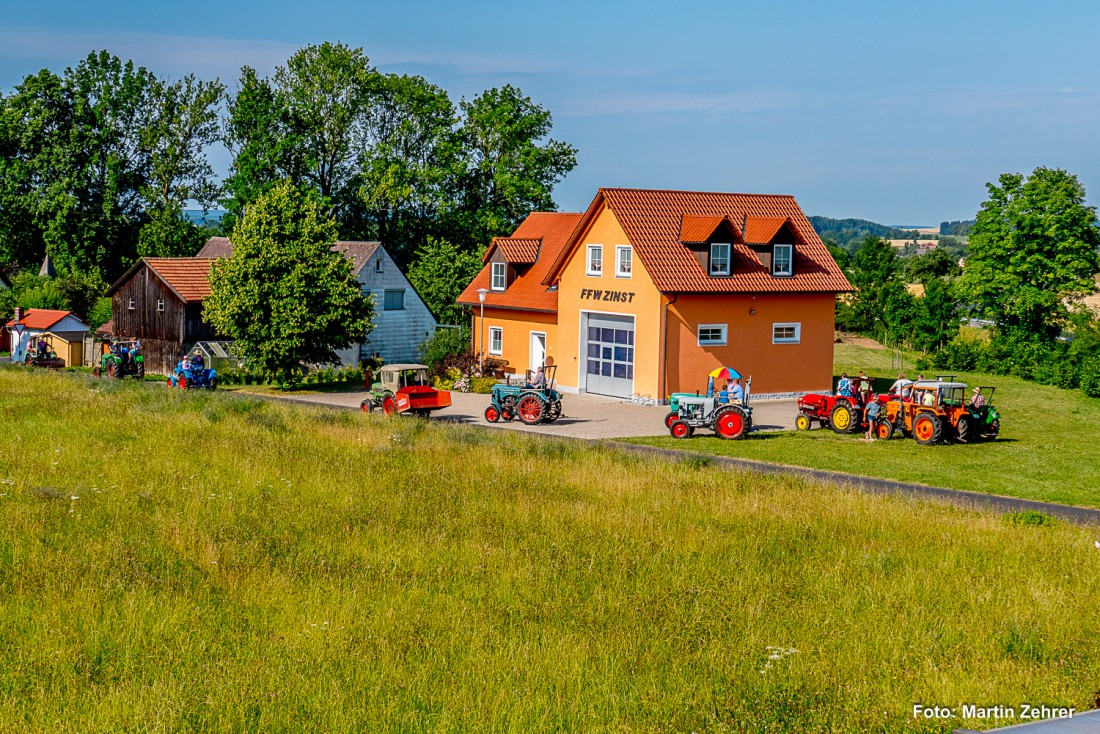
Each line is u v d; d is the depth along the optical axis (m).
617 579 15.02
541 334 45.91
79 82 76.56
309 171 71.75
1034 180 57.78
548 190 71.81
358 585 14.19
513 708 10.52
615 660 11.94
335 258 45.78
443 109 72.38
